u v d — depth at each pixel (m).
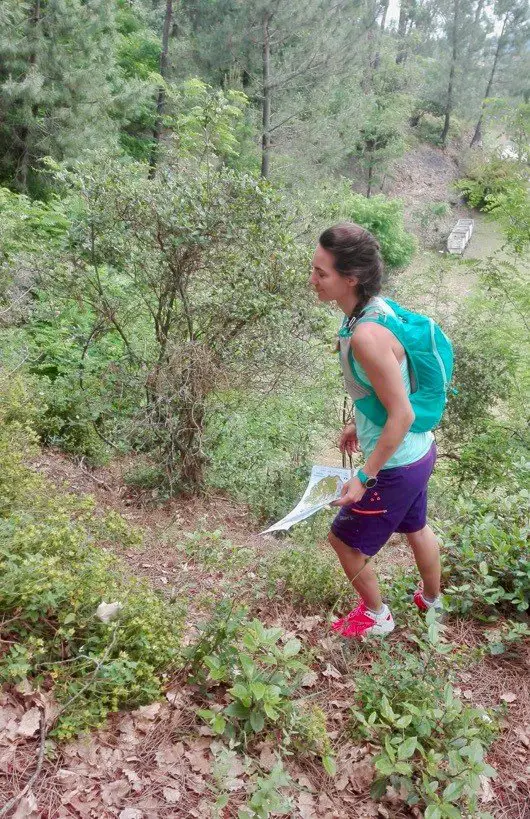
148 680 2.44
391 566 3.93
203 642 2.61
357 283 2.46
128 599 2.66
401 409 2.39
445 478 8.43
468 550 3.50
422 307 10.97
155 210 4.43
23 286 6.50
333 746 2.44
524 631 3.00
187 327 4.87
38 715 2.24
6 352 5.94
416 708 2.32
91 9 15.76
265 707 2.24
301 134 22.14
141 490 4.94
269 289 4.59
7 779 2.03
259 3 19.91
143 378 4.88
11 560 2.49
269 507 5.04
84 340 5.77
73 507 3.24
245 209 4.44
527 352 9.11
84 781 2.10
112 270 5.11
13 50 14.77
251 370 4.85
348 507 2.69
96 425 5.48
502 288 9.56
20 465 3.47
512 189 9.62
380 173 35.25
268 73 21.27
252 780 2.19
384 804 2.25
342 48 21.80
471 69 44.28
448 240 30.92
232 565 3.44
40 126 15.45
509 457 8.01
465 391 8.80
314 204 5.17
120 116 17.92
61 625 2.49
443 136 45.09
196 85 16.98
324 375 6.91
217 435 5.37
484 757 2.47
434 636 2.56
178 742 2.32
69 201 6.01
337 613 3.35
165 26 21.88
